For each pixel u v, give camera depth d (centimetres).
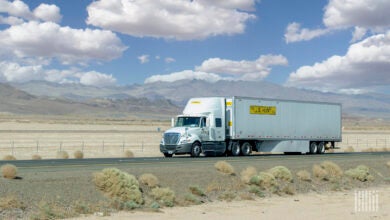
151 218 1903
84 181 2119
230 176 2722
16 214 1714
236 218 1989
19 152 4897
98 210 1923
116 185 2084
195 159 3644
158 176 2427
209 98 4209
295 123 4825
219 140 4184
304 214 2131
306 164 3366
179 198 2264
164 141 3966
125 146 5947
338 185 3066
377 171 3694
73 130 9788
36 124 13312
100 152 5006
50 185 2002
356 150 6575
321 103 5100
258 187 2650
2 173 2031
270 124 4594
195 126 4034
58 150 5219
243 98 4356
